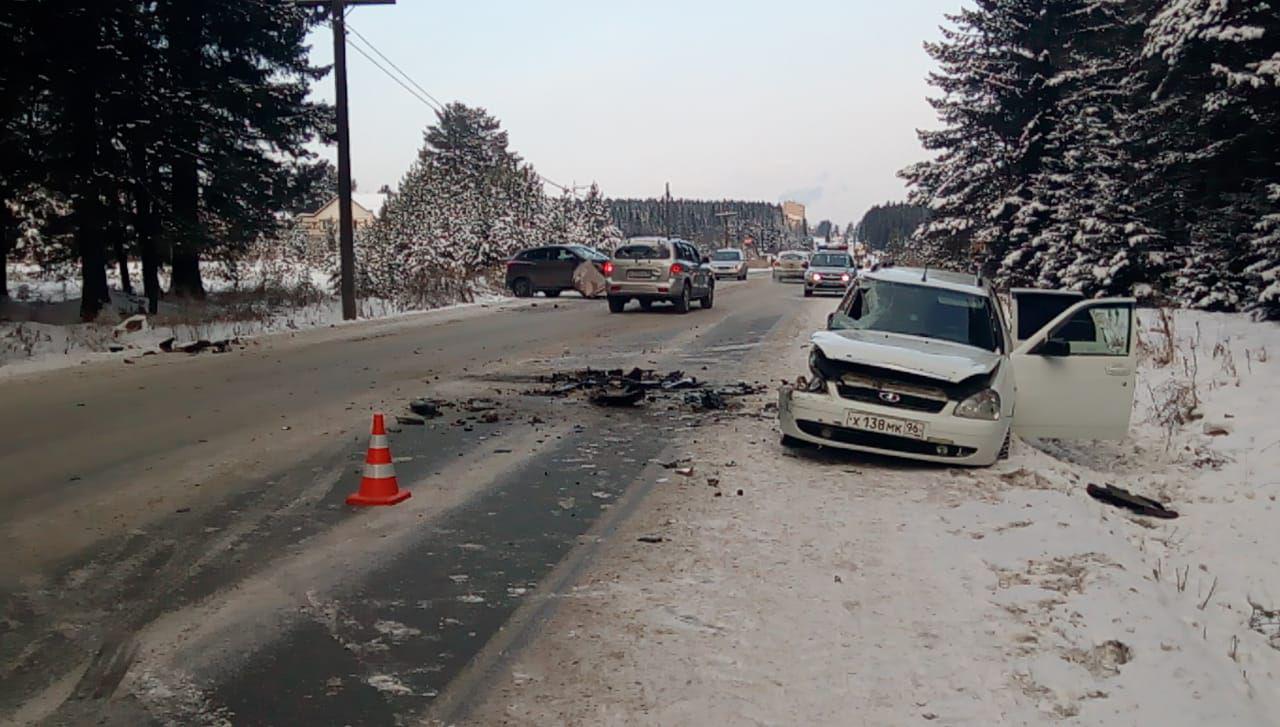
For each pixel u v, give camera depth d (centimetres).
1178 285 1905
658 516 627
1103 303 862
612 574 516
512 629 443
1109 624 449
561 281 3225
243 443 841
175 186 2108
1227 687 395
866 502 661
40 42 1612
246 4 2141
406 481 717
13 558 534
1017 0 2792
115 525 597
